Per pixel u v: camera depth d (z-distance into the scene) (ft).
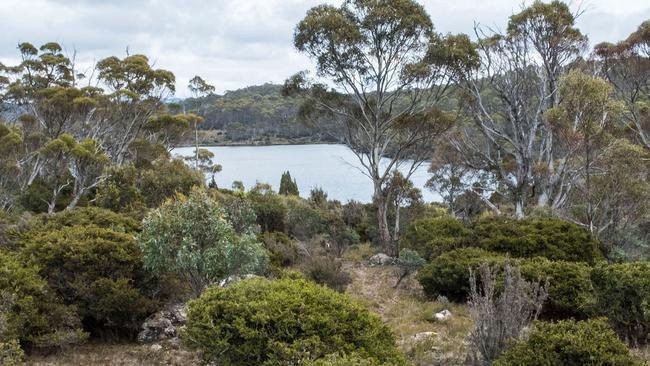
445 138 89.81
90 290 31.76
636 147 61.31
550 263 40.32
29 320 28.86
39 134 104.53
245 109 382.83
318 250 63.52
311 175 224.53
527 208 77.82
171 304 35.42
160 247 31.91
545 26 79.10
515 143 83.15
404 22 66.74
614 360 19.93
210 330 22.57
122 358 29.07
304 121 82.43
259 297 24.17
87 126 118.73
